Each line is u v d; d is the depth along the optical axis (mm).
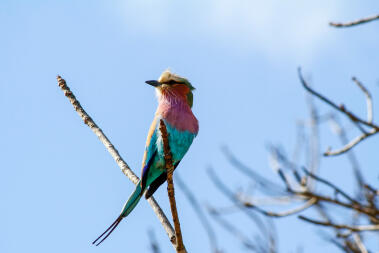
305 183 9773
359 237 9477
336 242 9414
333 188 9375
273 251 9062
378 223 9227
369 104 10383
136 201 10312
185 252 8625
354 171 9820
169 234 9289
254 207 9438
